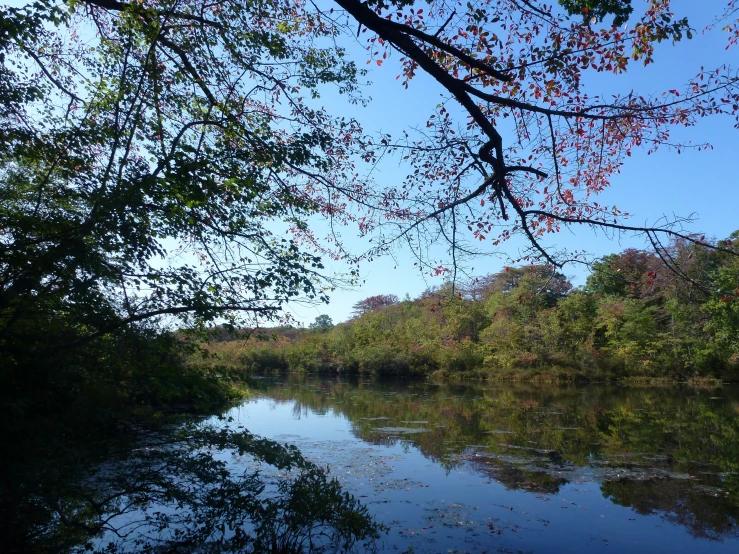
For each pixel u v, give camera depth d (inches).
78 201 174.6
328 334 1859.0
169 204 174.1
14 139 172.6
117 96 186.1
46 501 169.8
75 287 151.9
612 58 170.1
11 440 144.9
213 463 206.4
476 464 366.3
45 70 196.1
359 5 154.6
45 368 148.2
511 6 171.8
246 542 207.9
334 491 224.4
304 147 204.7
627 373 1153.4
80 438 172.2
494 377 1289.4
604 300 1226.0
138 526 220.7
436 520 250.4
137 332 174.2
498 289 1299.2
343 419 593.6
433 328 1396.4
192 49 210.1
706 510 268.5
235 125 206.4
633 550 219.5
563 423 561.3
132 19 188.5
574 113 165.3
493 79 188.1
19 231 157.0
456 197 198.8
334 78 232.7
